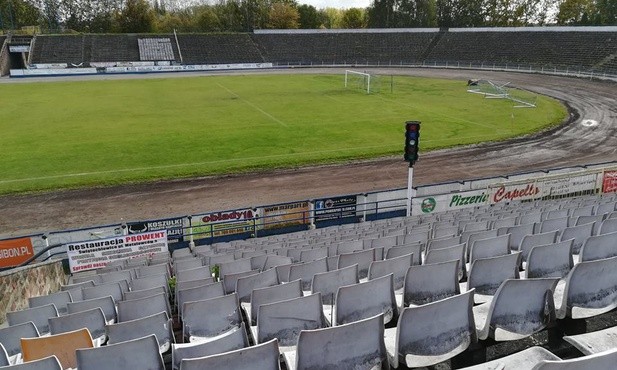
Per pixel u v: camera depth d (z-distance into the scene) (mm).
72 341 6051
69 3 112000
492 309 5152
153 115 41906
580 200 18703
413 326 4852
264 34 93812
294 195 23562
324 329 4535
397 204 21016
